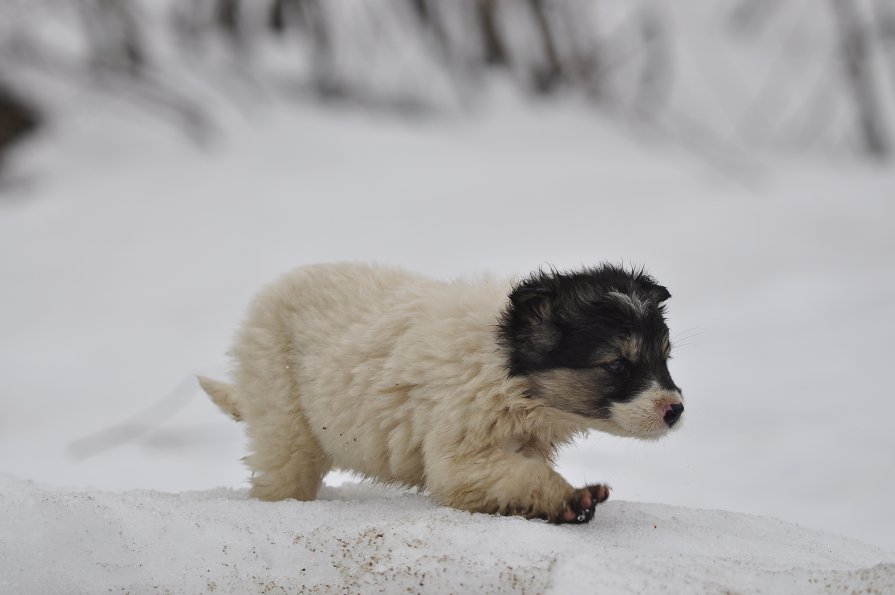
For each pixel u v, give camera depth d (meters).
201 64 24.53
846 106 26.52
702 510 6.33
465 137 24.06
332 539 5.28
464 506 5.77
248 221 19.38
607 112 26.00
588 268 6.56
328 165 21.80
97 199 20.20
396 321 6.26
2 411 13.66
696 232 19.38
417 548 5.07
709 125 25.72
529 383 5.90
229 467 11.09
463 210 20.00
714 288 17.53
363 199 20.31
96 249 18.78
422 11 25.94
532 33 26.48
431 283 6.60
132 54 23.45
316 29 25.11
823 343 14.88
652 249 18.69
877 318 15.74
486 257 17.98
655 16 27.53
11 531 5.08
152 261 18.33
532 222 19.56
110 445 12.28
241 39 25.33
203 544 5.27
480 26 26.08
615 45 27.33
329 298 6.58
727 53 27.69
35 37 23.83
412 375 6.03
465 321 6.06
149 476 10.68
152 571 5.06
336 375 6.26
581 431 6.29
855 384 13.16
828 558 5.48
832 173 23.25
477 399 5.84
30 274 18.08
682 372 13.98
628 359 5.88
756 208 20.41
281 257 18.19
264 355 6.58
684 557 5.04
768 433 11.64
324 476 6.80
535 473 5.62
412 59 26.03
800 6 28.83
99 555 5.10
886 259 18.36
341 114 24.34
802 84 27.06
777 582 4.62
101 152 21.80
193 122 22.56
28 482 6.11
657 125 25.41
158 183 20.69
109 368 15.12
